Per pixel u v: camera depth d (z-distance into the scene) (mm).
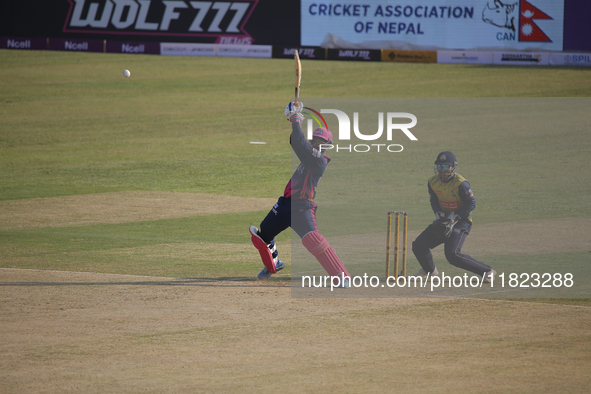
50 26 90188
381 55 84875
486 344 17203
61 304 20844
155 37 88500
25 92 74312
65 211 37469
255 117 66375
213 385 14570
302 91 74062
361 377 15016
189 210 37875
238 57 87875
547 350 16734
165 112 68000
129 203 39562
